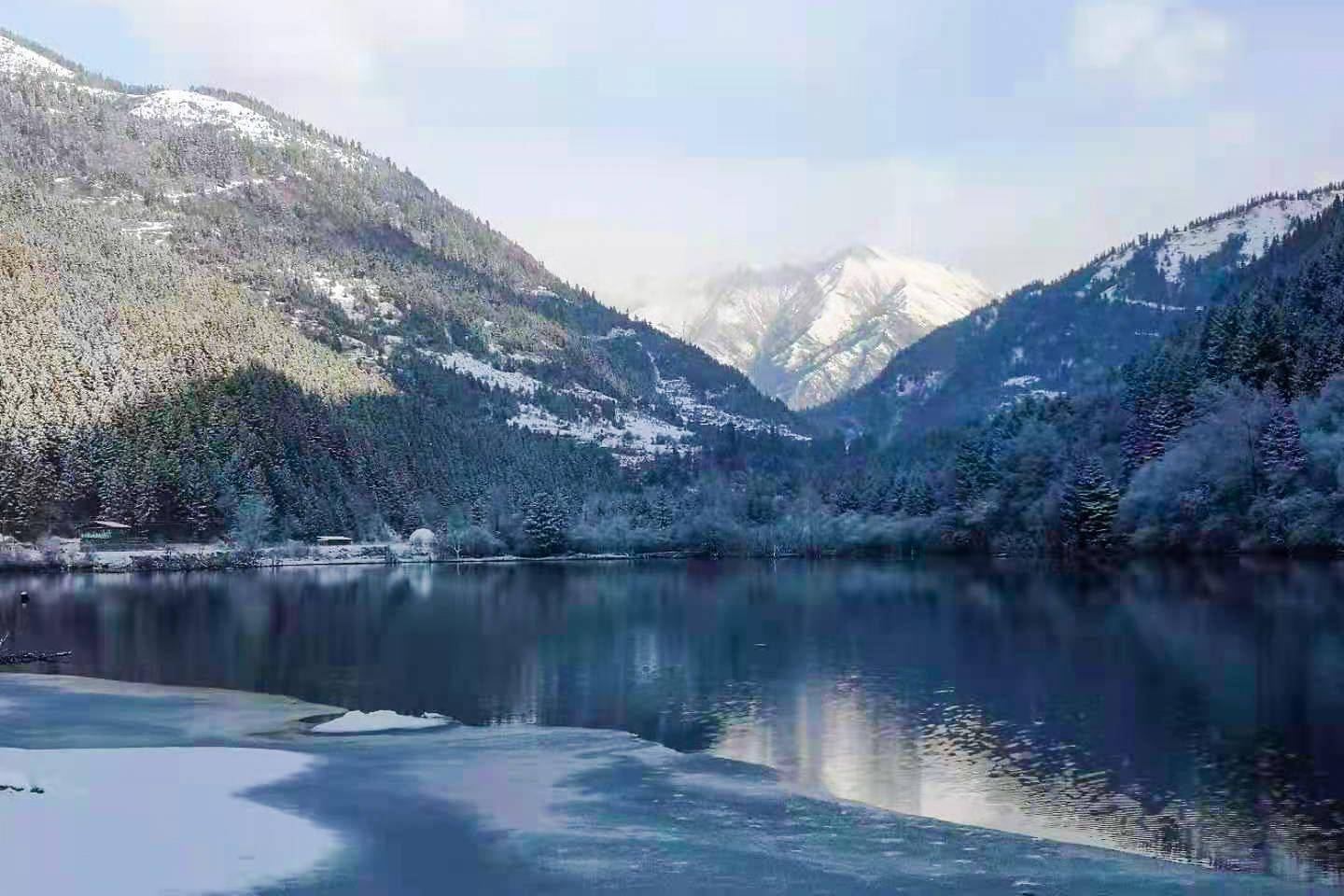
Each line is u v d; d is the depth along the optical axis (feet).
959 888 111.24
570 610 415.03
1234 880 114.11
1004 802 144.77
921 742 179.93
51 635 344.90
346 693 234.17
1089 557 574.56
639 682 244.42
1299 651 257.96
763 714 205.57
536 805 141.18
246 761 161.99
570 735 186.91
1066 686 228.02
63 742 183.32
